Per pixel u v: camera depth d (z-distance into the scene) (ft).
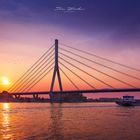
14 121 266.36
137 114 355.56
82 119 284.61
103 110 464.24
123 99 648.79
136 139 157.99
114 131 188.03
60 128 205.87
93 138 160.97
